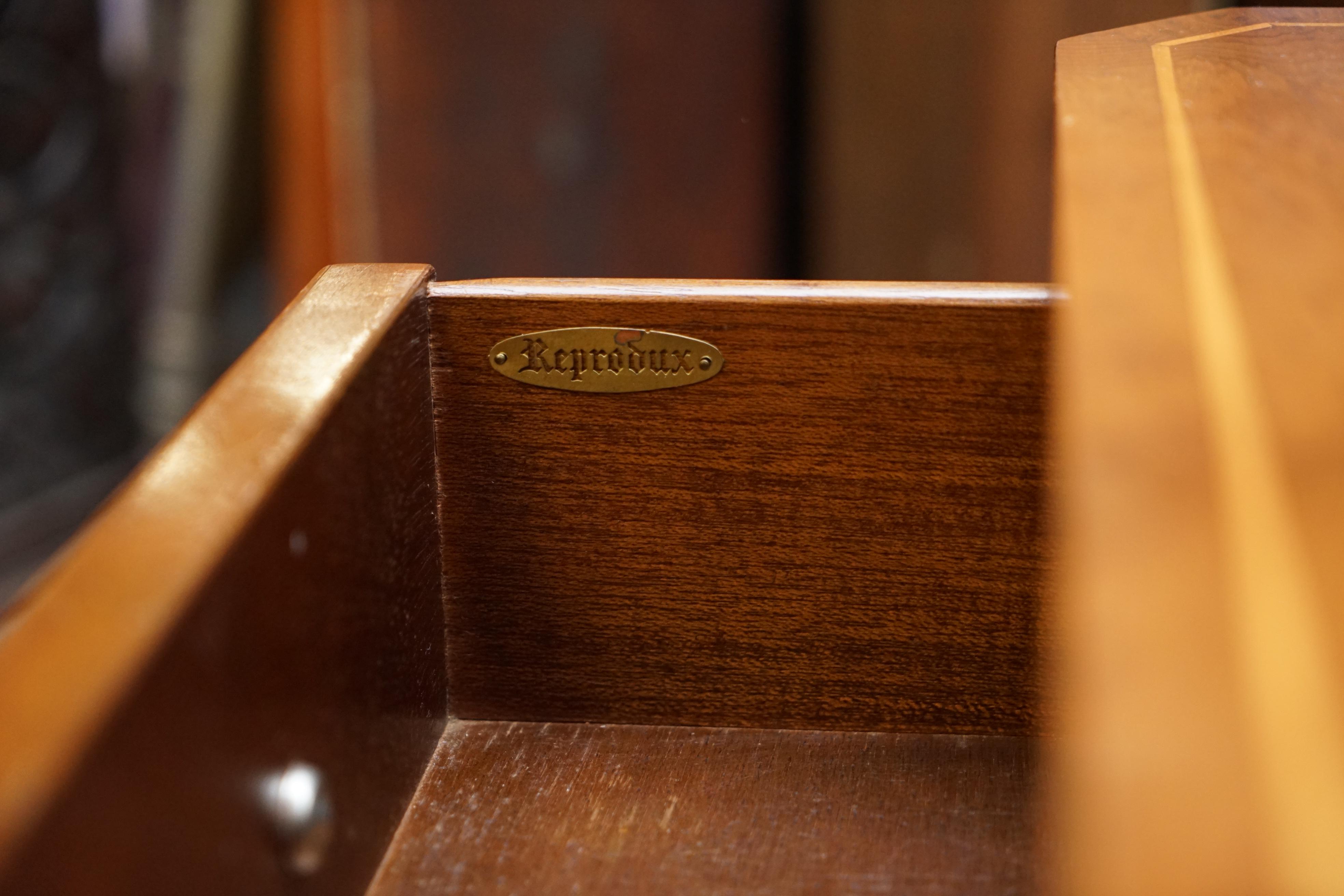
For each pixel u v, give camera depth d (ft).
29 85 4.29
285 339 1.34
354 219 3.66
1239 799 0.80
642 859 1.37
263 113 4.79
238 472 1.21
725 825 1.40
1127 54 1.51
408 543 1.42
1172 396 1.11
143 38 4.61
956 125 3.26
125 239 4.77
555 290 1.44
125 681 1.09
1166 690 0.88
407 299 1.41
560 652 1.51
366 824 1.34
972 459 1.45
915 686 1.49
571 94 3.52
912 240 3.40
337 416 1.29
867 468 1.46
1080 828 0.81
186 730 1.13
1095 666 0.90
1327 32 1.55
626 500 1.48
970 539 1.46
